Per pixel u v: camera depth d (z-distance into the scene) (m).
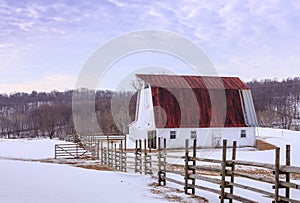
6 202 5.30
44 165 11.59
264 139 31.33
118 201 6.45
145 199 7.16
